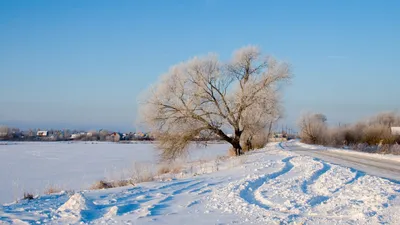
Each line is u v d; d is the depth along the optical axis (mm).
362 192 10086
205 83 33250
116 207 8562
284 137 128000
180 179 16203
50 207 9281
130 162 43031
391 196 9070
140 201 10164
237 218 7594
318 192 11008
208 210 8562
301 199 9625
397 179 14352
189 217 7820
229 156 34031
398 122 76875
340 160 24969
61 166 40594
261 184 13094
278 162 21328
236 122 34219
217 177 16016
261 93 33375
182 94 32969
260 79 34188
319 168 17406
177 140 32594
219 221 7363
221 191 11273
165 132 32812
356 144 56000
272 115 34969
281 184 12500
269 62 34438
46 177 30594
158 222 7359
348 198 9453
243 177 15477
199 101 32938
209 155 40438
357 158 27250
